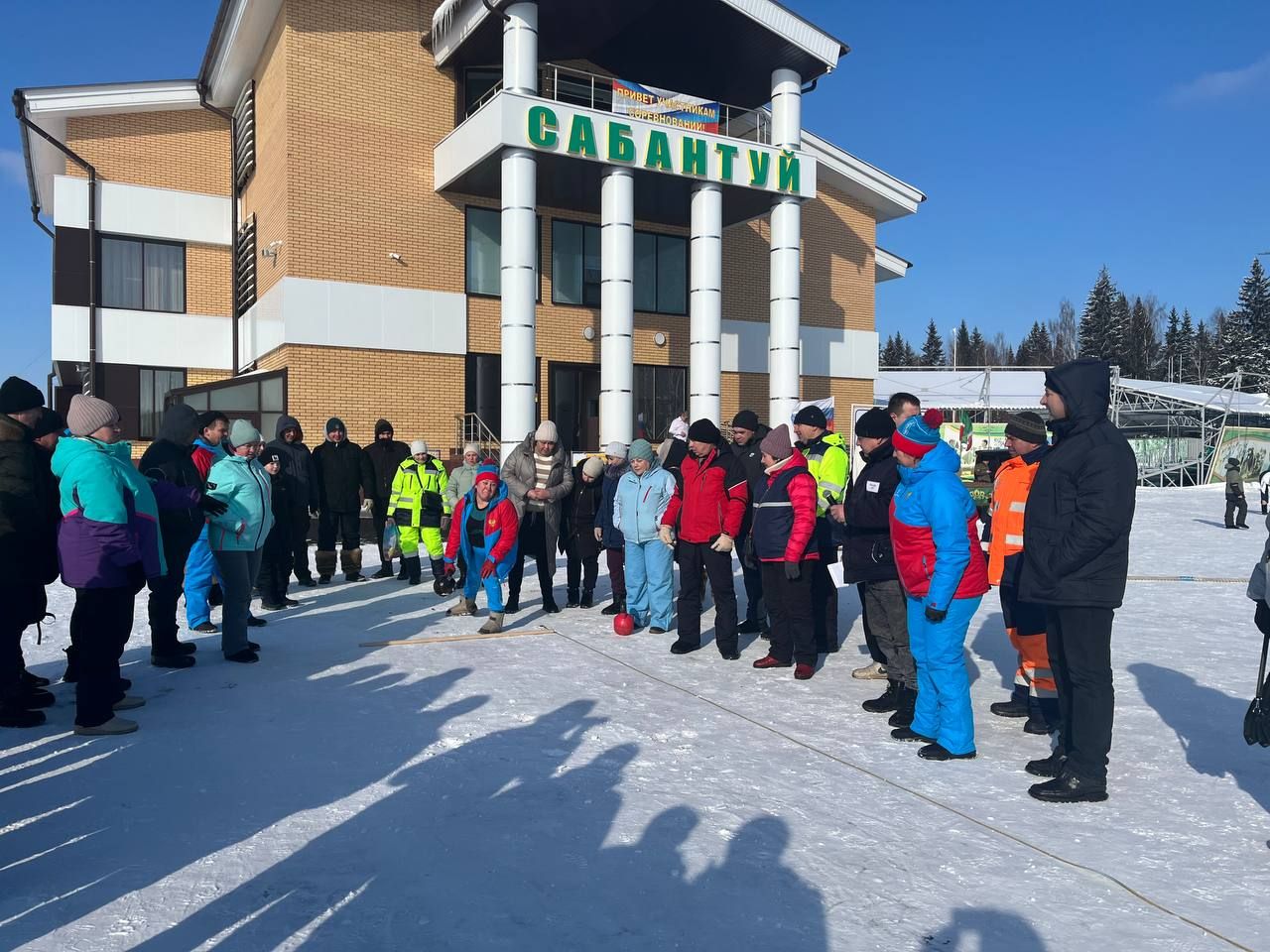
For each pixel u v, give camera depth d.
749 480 7.75
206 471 7.31
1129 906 3.00
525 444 8.74
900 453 4.60
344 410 16.33
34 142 18.98
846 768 4.39
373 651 6.94
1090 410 3.96
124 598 4.96
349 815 3.71
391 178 16.92
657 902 3.00
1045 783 4.04
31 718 4.98
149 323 19.06
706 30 17.14
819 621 7.11
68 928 2.80
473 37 16.30
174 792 3.96
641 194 18.05
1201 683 6.04
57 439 5.24
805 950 2.71
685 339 20.47
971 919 2.90
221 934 2.77
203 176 19.59
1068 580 3.96
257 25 16.64
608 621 8.38
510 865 3.27
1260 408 40.06
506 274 15.58
